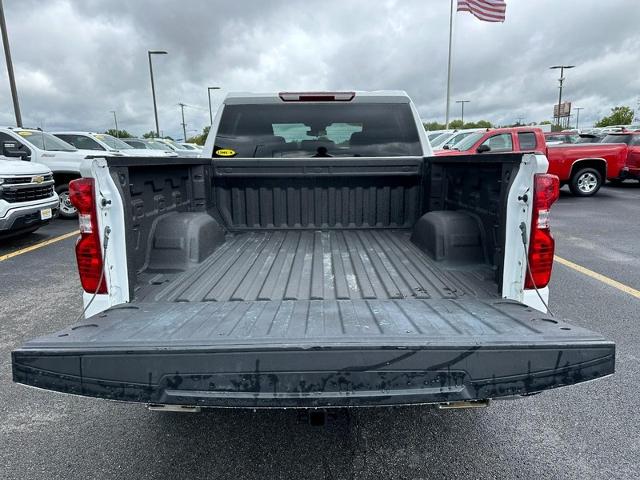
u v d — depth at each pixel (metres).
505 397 1.66
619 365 3.35
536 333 1.70
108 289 2.19
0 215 6.52
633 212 10.63
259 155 3.86
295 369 1.59
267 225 3.86
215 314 2.03
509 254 2.29
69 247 7.41
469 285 2.51
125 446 2.54
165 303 2.25
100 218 2.13
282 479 2.28
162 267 2.77
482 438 2.59
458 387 1.61
